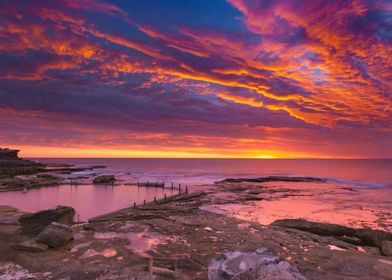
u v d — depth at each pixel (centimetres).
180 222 1345
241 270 503
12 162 7725
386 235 1492
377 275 738
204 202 3272
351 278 713
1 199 3462
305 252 938
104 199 3528
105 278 664
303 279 491
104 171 10381
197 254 883
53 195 3878
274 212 2609
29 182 4984
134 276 677
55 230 928
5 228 1127
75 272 700
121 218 2169
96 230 1159
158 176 8206
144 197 3741
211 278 521
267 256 543
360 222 2225
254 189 4725
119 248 917
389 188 4975
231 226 1309
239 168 14538
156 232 1138
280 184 5694
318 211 2691
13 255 820
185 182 6162
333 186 5350
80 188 4784
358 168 14438
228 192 4294
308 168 14612
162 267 771
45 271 707
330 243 1362
